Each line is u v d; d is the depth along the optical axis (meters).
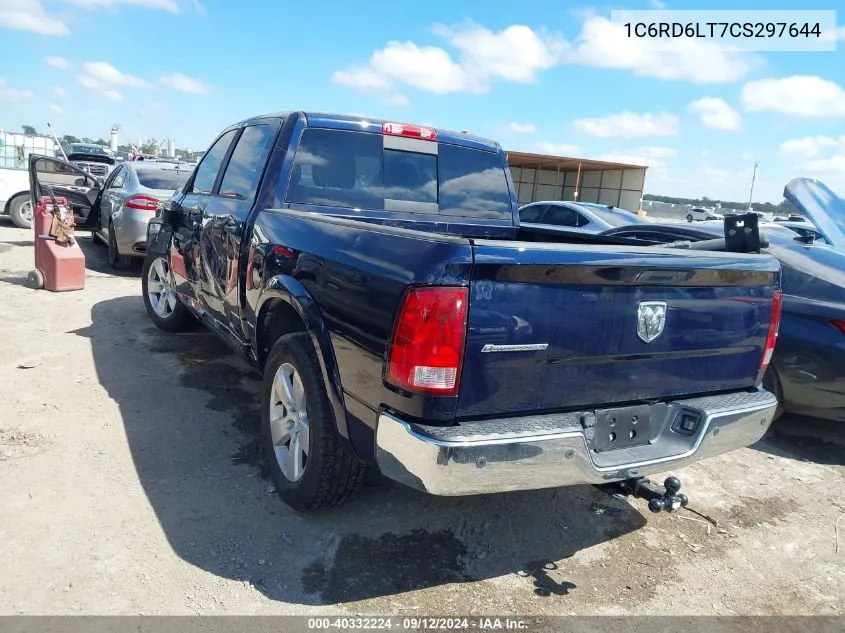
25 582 2.60
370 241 2.68
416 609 2.66
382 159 4.14
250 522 3.14
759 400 3.15
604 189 39.47
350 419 2.71
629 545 3.31
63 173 10.63
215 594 2.63
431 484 2.31
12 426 3.91
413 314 2.32
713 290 2.95
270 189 3.83
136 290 8.05
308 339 3.19
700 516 3.68
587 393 2.68
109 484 3.37
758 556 3.31
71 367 5.04
